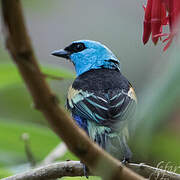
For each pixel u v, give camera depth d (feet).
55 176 28.53
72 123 11.77
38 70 10.64
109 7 69.26
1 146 38.81
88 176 27.81
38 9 61.41
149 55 52.31
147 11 20.51
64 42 69.31
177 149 29.78
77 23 69.72
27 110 52.01
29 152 34.01
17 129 37.60
